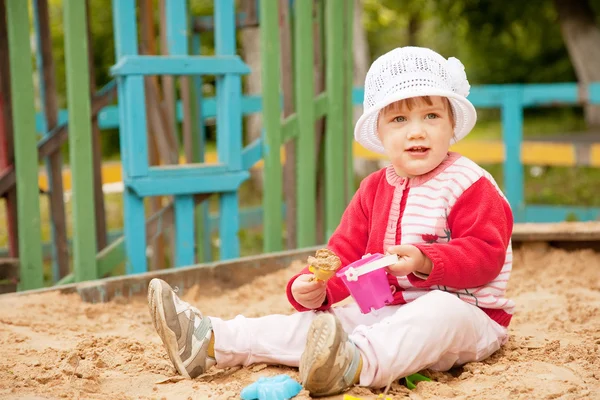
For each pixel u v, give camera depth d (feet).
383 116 10.37
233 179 18.15
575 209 31.07
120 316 14.40
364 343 9.29
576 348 10.96
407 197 10.37
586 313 13.26
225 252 18.44
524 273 17.01
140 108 16.94
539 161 33.01
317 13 20.58
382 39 97.04
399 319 9.43
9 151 17.76
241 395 9.09
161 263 21.89
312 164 19.76
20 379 9.89
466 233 9.84
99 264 17.42
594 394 9.07
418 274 9.56
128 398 9.23
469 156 33.73
